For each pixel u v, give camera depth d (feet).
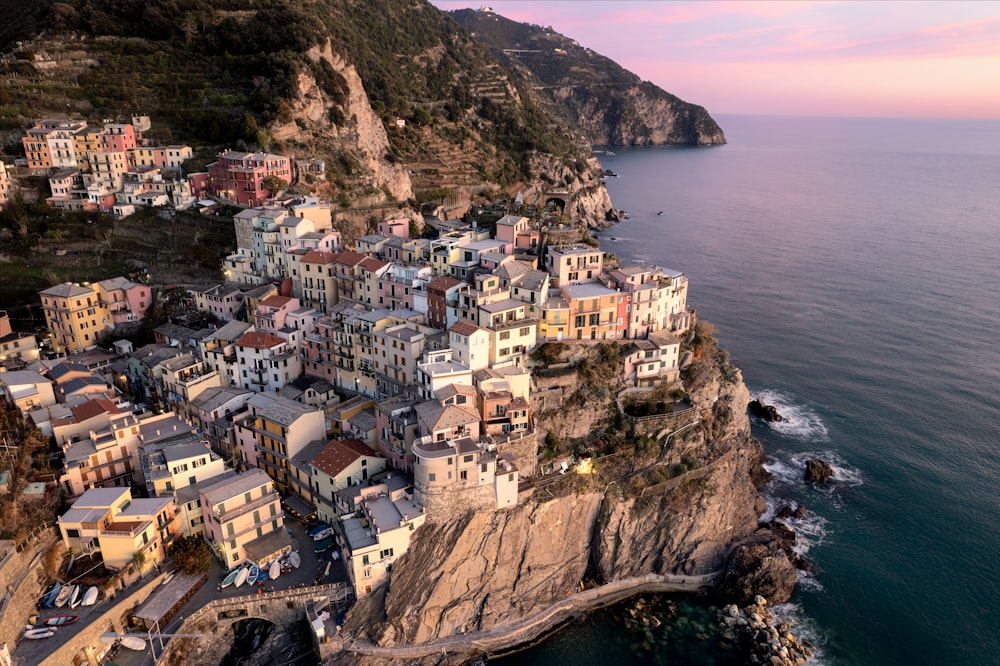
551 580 340.59
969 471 425.69
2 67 629.10
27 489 302.04
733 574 349.61
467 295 376.48
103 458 332.19
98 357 453.17
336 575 310.24
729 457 401.29
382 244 488.85
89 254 516.32
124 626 282.36
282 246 478.59
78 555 295.69
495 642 316.40
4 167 544.62
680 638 322.96
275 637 298.56
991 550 363.76
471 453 308.60
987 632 318.45
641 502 363.15
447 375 341.82
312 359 427.33
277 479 367.45
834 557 365.61
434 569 309.42
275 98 609.01
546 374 373.40
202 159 583.17
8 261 504.43
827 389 527.40
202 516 325.83
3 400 363.76
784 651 306.14
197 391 403.34
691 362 422.82
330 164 623.77
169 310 485.97
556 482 348.79
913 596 339.77
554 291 408.05
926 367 551.59
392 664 296.51
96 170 555.28
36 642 260.21
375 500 316.60
